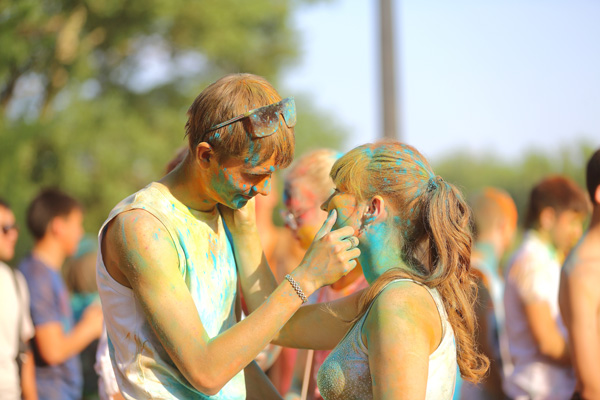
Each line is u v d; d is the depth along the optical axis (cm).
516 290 517
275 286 305
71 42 2084
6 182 1862
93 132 2102
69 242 574
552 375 507
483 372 276
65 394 556
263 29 2452
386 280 260
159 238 253
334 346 306
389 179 271
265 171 258
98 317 566
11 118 1983
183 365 247
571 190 548
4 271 497
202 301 271
